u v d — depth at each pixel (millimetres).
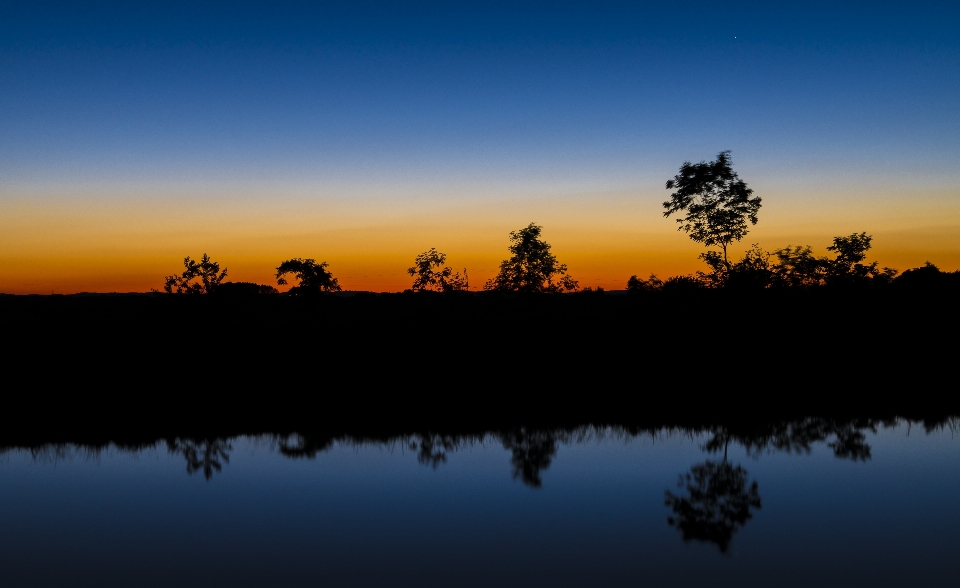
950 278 45469
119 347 35500
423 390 30578
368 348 36219
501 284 47875
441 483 17109
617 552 12242
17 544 12852
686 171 41438
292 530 13523
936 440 22094
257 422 25344
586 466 18828
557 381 32219
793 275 45344
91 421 25484
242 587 10852
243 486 16938
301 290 54062
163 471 18531
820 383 32656
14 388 29672
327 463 19344
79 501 15695
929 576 11117
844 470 18156
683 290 42000
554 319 45000
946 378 33344
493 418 26031
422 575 11258
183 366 33000
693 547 12430
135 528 13734
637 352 36562
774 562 11742
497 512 14594
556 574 11250
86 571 11531
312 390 30344
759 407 28109
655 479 17391
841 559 11852
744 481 17047
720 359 35719
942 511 14461
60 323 41938
